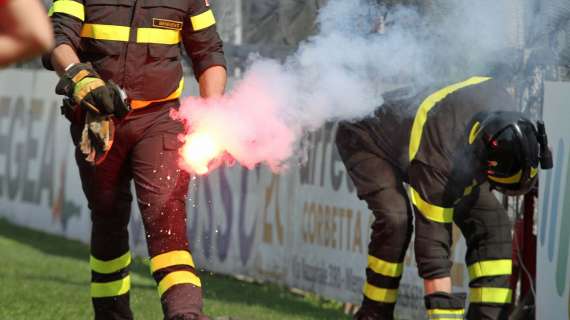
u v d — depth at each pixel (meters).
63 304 18.58
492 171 12.77
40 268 24.67
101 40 12.35
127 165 12.84
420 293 18.58
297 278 22.36
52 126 32.94
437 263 12.89
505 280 13.36
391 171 14.43
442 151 12.88
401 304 19.11
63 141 32.22
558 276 14.70
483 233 13.48
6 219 35.72
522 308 15.98
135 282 22.86
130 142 12.52
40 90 33.75
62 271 24.30
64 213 32.09
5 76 36.19
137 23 12.38
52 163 32.88
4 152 36.16
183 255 12.20
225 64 13.19
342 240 20.70
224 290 22.28
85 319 17.00
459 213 13.64
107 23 12.33
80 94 11.42
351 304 20.38
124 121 12.44
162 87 12.54
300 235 22.22
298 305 20.66
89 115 11.52
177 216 12.31
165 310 11.93
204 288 22.42
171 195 12.35
